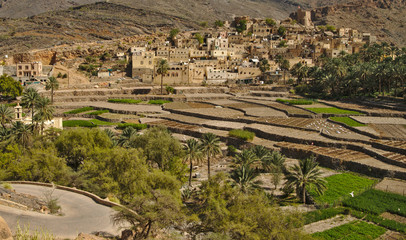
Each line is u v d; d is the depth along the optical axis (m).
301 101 194.12
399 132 133.00
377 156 112.44
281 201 87.75
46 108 119.38
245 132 135.75
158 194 58.72
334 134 133.12
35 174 80.50
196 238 60.84
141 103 198.25
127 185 74.56
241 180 85.12
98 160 83.62
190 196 86.75
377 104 178.38
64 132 101.50
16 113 130.62
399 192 89.50
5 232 36.59
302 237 59.78
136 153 81.31
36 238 43.69
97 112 173.88
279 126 149.00
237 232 57.53
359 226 73.19
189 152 100.44
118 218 54.47
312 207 83.81
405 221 75.88
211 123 154.00
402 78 184.75
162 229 59.09
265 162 105.25
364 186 94.25
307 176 86.50
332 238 68.00
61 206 62.53
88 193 68.94
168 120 164.00
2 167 87.88
